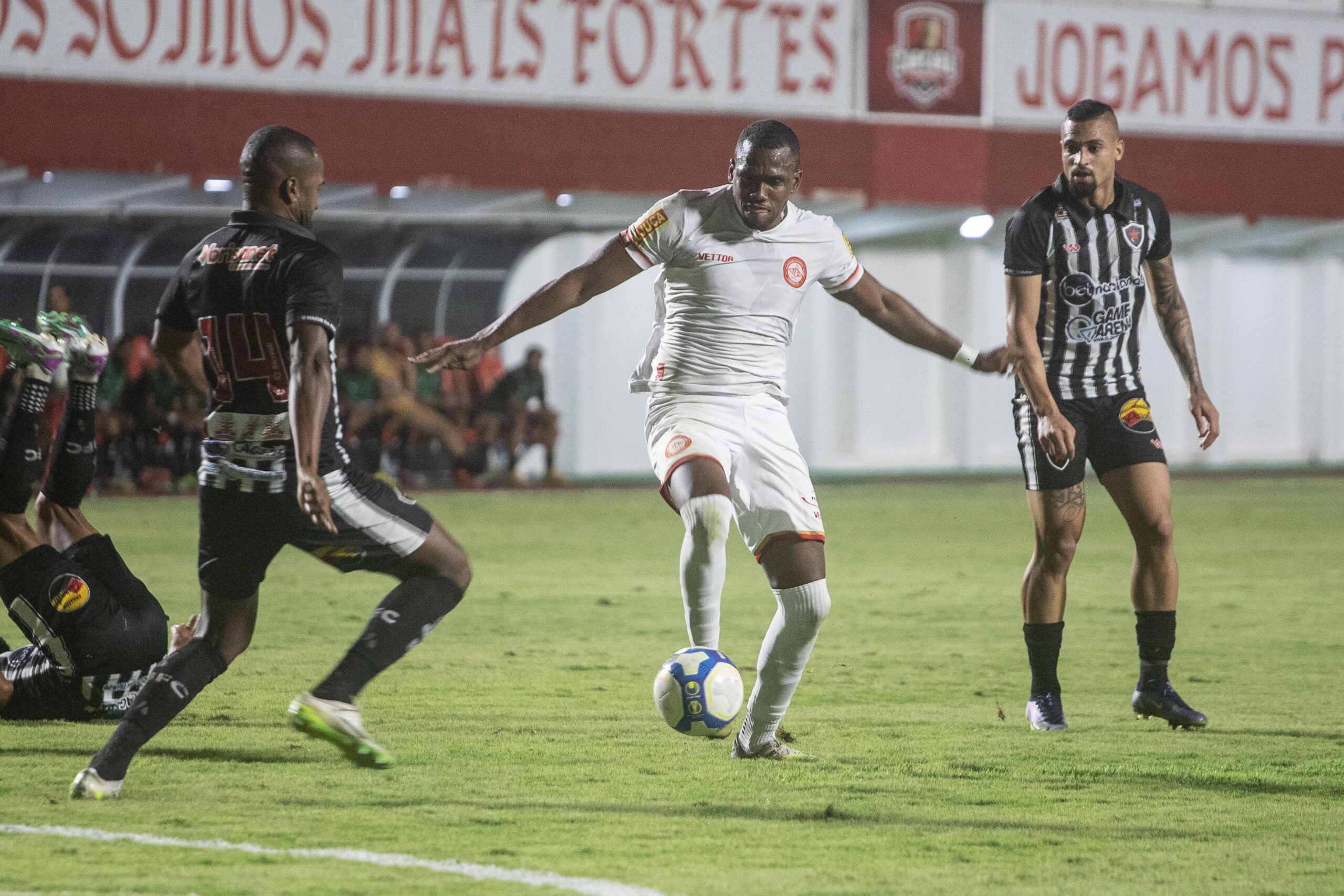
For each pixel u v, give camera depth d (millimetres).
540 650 24203
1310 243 86750
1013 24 65000
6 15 49750
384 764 14180
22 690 17422
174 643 17844
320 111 54219
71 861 11914
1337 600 31406
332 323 13273
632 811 13883
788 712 19219
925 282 80625
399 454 62031
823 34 61344
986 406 82188
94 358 16703
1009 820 13797
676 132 59344
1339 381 87750
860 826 13492
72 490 17219
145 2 51375
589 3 58031
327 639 24875
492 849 12469
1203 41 67375
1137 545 18984
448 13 55844
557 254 71250
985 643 25438
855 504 56969
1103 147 18438
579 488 64625
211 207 57906
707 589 15688
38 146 50281
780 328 16094
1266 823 13781
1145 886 11734
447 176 56219
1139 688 18922
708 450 15602
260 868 11805
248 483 13656
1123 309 18844
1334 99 69438
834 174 61906
